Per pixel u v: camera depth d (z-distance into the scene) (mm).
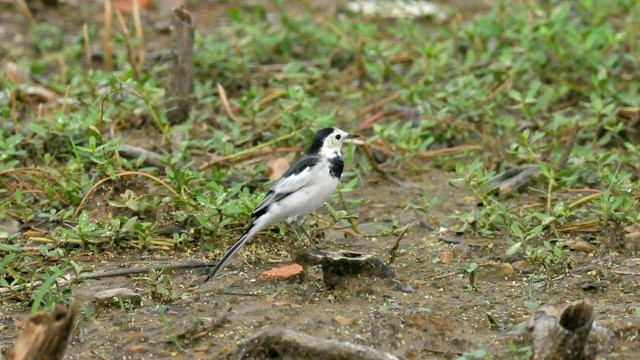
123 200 11430
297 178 10242
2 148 12344
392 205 12891
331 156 10461
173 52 14820
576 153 13297
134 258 10836
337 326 8906
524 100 14586
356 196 13227
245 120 14734
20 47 19750
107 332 8836
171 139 14344
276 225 11500
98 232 10703
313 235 11609
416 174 13984
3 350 8492
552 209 11969
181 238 10953
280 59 18953
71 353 8406
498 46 18172
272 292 9812
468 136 15117
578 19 18203
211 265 10586
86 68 17906
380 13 21500
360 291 9719
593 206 12375
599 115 14047
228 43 19062
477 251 11109
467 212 12492
